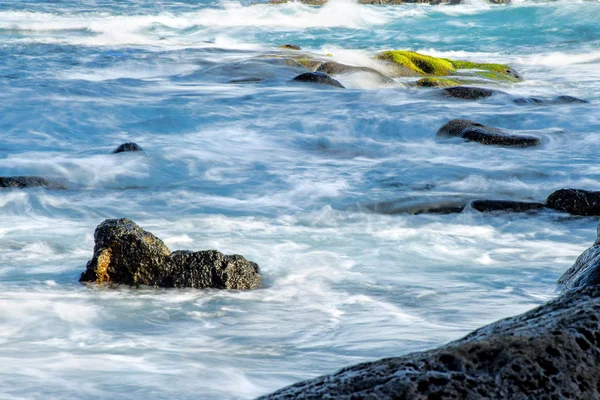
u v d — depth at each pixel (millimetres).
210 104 30359
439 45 59469
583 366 4629
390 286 11805
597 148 23859
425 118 27703
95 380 7652
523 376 4555
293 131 26562
